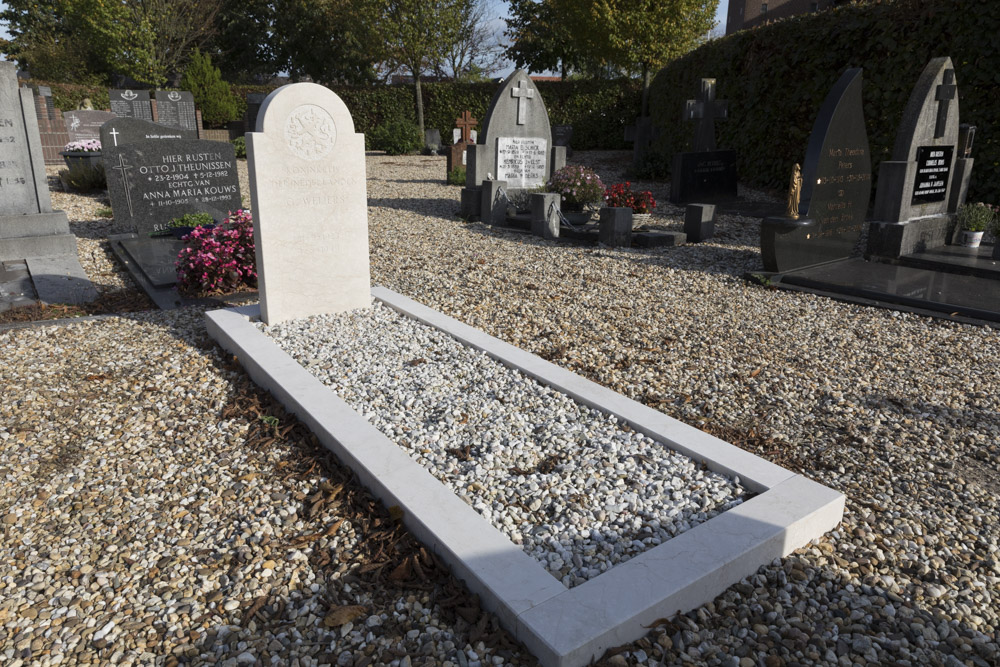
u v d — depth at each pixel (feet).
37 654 7.37
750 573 8.57
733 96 49.57
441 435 11.49
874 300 21.12
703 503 9.58
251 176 15.84
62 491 10.62
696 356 16.65
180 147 28.43
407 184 53.01
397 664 7.14
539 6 114.11
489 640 7.39
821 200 24.04
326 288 17.70
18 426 12.64
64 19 111.86
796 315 20.07
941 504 10.39
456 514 9.09
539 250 29.37
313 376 13.74
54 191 43.09
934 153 25.67
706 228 31.35
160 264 24.53
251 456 11.51
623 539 8.80
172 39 96.22
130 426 12.69
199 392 14.12
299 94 16.14
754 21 116.47
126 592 8.34
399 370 14.29
